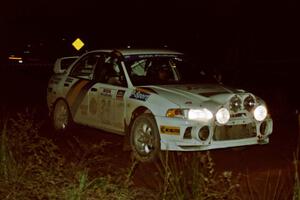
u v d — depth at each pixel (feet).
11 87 73.51
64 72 34.99
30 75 98.22
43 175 19.01
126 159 27.63
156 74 29.66
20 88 71.92
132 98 27.99
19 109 48.73
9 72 105.60
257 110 26.99
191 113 25.64
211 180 18.80
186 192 17.98
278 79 70.49
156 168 25.71
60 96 34.27
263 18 69.51
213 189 19.84
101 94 30.32
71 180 18.80
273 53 104.94
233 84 58.54
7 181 19.25
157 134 26.23
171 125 25.75
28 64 127.03
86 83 32.04
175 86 28.40
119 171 24.26
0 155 20.30
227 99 26.25
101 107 30.30
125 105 28.40
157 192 20.53
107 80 30.71
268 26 78.54
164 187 18.88
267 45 102.89
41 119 41.63
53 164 20.90
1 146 20.89
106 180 18.69
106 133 34.17
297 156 26.55
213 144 25.88
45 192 18.29
